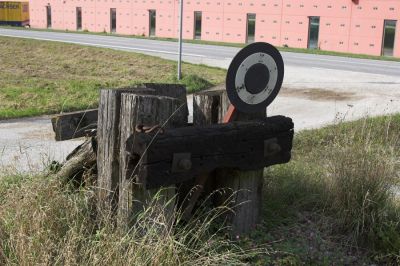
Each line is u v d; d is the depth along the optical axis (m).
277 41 37.03
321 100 14.14
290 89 15.87
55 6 52.44
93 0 48.50
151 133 3.67
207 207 4.39
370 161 5.19
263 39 37.72
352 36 33.53
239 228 4.47
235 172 4.39
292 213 4.97
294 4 35.84
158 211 3.80
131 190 3.75
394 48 31.94
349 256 4.56
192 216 4.21
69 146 8.19
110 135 3.90
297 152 7.87
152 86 4.43
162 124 3.81
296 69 20.55
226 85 4.10
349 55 28.38
